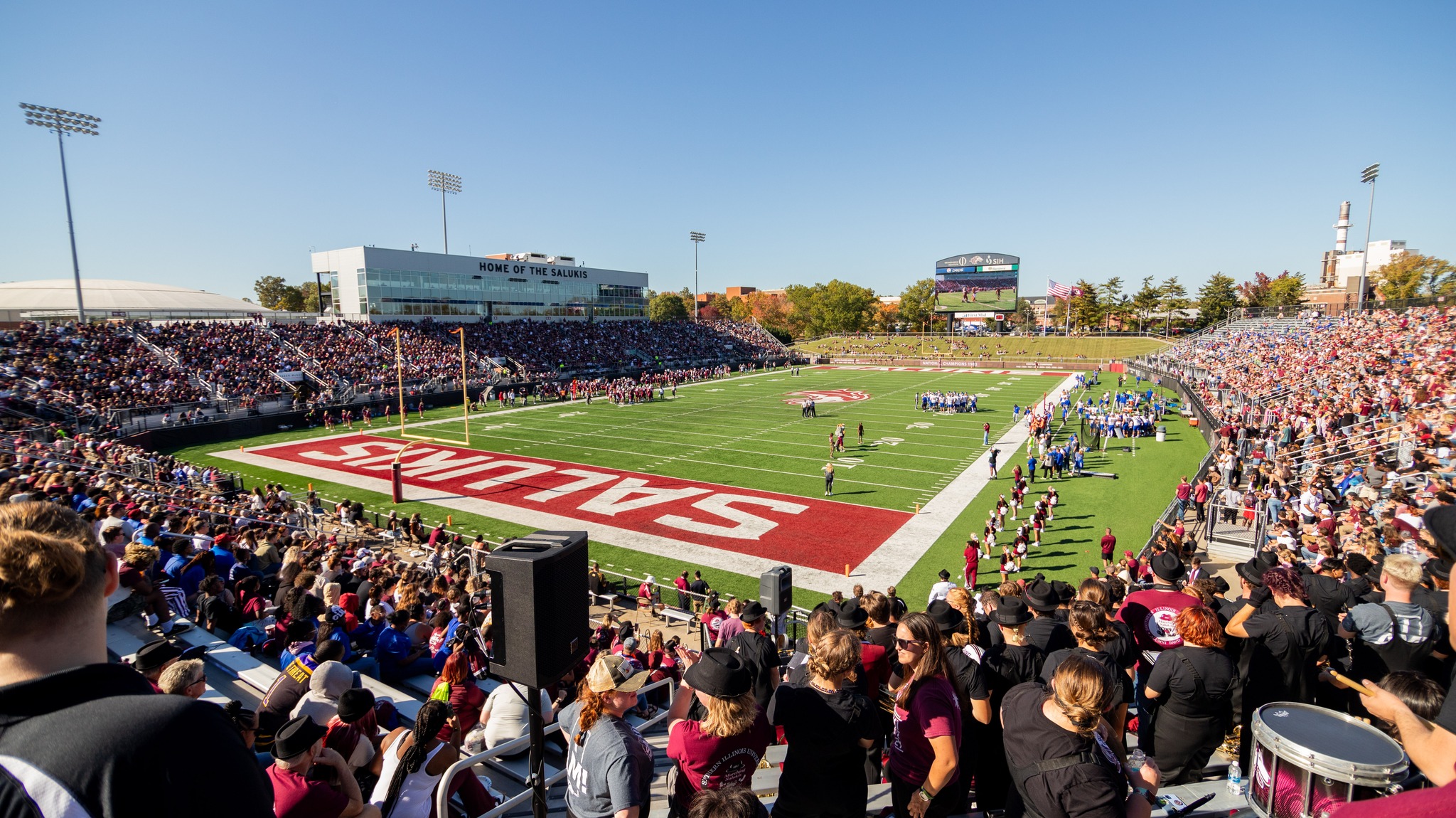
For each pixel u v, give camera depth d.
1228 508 21.98
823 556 22.09
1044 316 126.31
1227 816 4.39
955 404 50.66
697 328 96.62
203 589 10.24
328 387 49.06
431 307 70.38
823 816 3.91
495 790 5.75
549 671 3.72
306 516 23.98
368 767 5.41
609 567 21.19
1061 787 3.29
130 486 20.38
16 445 27.23
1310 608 5.25
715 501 27.95
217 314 81.94
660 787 5.59
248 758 1.89
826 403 55.84
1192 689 4.68
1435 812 1.54
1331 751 3.57
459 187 75.75
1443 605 6.04
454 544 22.03
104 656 1.95
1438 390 22.72
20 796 1.57
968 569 19.20
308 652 7.96
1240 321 71.25
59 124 44.59
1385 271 70.88
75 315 73.50
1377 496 16.95
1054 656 4.82
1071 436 40.31
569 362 71.50
